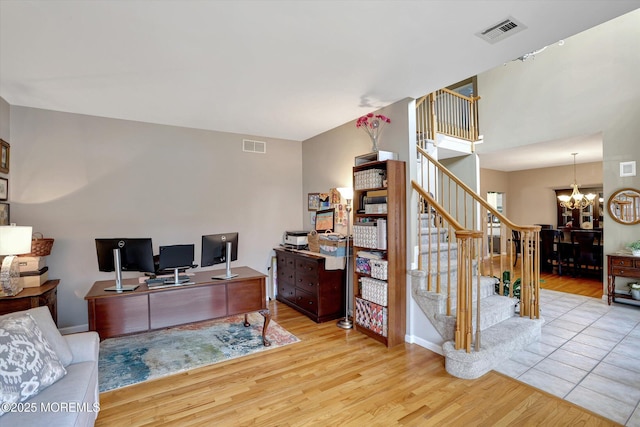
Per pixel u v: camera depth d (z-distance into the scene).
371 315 3.40
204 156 4.52
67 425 1.41
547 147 5.82
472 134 6.22
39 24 1.97
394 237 3.22
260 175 4.98
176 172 4.32
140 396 2.35
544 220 8.53
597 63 4.82
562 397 2.29
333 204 4.54
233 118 4.02
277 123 4.27
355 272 3.64
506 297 3.51
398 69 2.66
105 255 2.82
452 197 6.60
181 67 2.60
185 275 3.31
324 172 4.77
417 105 5.01
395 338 3.22
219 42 2.22
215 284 3.06
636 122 4.48
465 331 2.64
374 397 2.31
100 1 1.75
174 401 2.29
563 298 4.96
